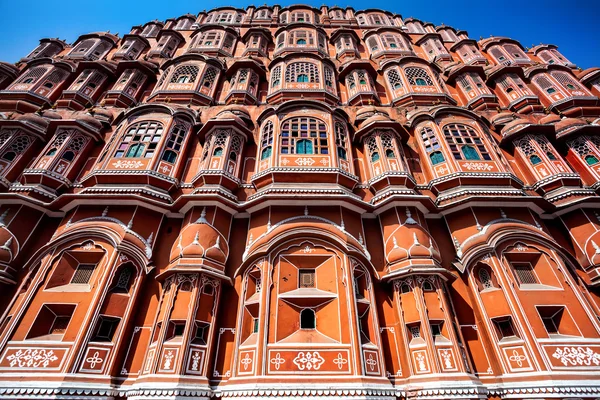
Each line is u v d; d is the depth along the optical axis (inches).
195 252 374.0
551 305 350.6
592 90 735.1
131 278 381.1
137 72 738.2
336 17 1123.3
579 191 451.5
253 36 928.3
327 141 508.7
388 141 523.8
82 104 655.8
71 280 368.2
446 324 339.6
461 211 441.4
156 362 305.0
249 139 556.4
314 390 287.1
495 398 321.1
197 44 875.4
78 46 876.0
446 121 558.6
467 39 960.9
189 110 576.1
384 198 441.4
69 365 297.4
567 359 312.3
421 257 379.9
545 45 967.6
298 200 417.4
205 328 343.9
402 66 759.1
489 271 389.7
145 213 425.4
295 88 680.4
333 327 335.6
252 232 420.5
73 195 405.7
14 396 278.1
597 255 403.5
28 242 402.9
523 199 424.5
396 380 327.3
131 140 504.1
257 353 309.6
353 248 381.4
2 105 608.4
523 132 547.2
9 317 334.3
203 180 453.1
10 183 446.0
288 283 362.0
